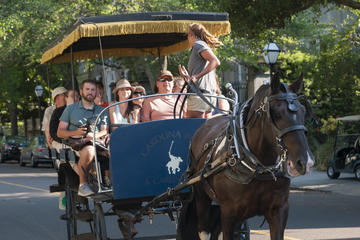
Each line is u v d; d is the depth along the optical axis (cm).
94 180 1082
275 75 732
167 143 993
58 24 3925
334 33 3073
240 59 3853
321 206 1877
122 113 1203
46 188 2723
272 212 794
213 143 884
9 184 2998
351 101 3550
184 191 995
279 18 2362
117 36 1366
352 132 3228
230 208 822
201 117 1078
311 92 3578
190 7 3403
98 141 1105
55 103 1502
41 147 4588
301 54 3375
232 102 1006
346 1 2278
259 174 775
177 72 3697
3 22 3938
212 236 999
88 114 1159
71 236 1240
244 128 804
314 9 2792
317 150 3225
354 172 2595
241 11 2320
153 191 989
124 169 975
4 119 7800
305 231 1406
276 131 721
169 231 1464
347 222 1534
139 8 3684
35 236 1461
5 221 1728
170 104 1198
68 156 1202
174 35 1392
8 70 5847
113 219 1720
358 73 2959
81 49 1498
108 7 3684
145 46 1527
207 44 1066
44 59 1407
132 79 3778
